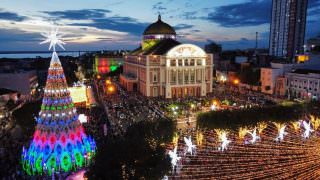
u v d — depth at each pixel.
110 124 79.12
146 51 148.75
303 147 60.19
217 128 68.31
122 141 45.47
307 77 128.25
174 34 162.25
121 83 179.62
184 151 58.22
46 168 50.62
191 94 136.12
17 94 117.75
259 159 54.50
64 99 51.97
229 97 122.94
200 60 135.88
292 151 58.03
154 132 61.91
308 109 82.25
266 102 108.94
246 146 60.94
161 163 42.41
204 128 69.75
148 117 87.62
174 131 65.88
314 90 124.88
